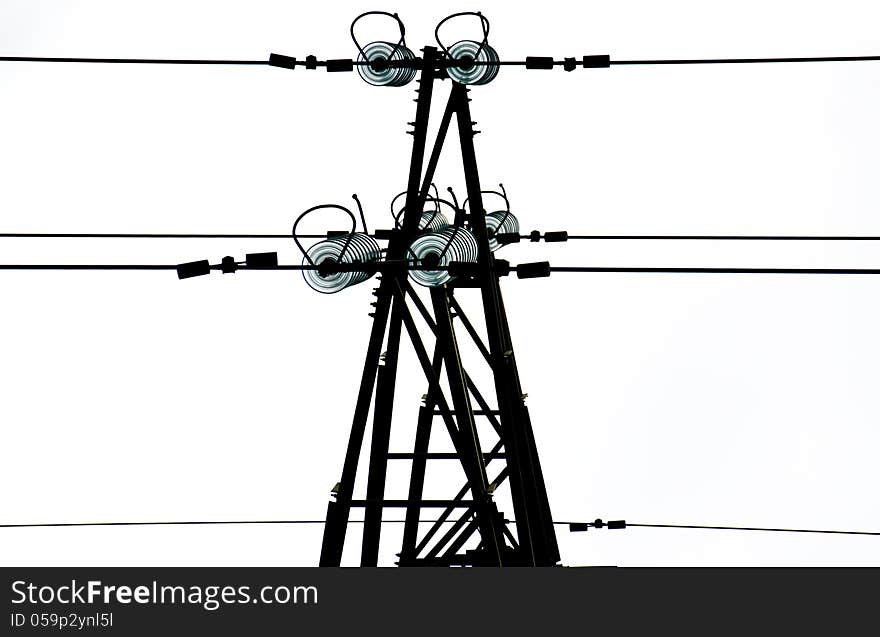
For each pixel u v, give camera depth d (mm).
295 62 22328
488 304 22469
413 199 21656
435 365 25031
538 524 23188
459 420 22297
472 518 24562
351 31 22406
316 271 20641
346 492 21750
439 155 23609
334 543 21812
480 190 22656
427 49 22266
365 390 21625
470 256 21812
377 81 22422
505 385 22844
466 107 22812
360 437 21734
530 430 26266
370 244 21156
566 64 22969
